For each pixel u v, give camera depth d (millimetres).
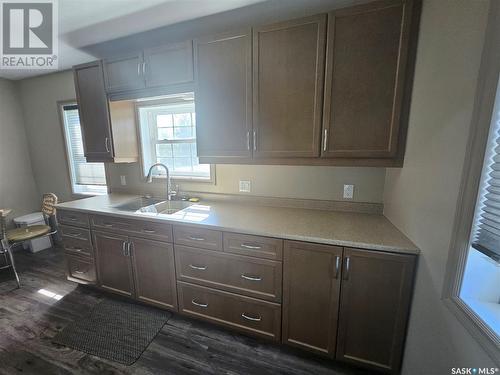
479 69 747
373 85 1310
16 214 3256
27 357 1538
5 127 3117
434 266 1002
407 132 1303
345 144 1410
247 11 1688
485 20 728
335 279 1325
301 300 1426
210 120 1695
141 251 1852
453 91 893
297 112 1474
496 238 725
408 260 1179
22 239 2510
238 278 1562
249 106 1573
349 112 1371
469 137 787
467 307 801
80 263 2162
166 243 1738
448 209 905
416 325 1148
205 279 1666
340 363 1482
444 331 915
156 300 1892
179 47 1686
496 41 692
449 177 905
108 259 2016
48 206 2914
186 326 1800
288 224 1540
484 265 811
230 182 2139
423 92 1136
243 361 1504
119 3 1558
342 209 1825
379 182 1718
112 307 2018
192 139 2332
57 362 1503
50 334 1728
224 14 1721
